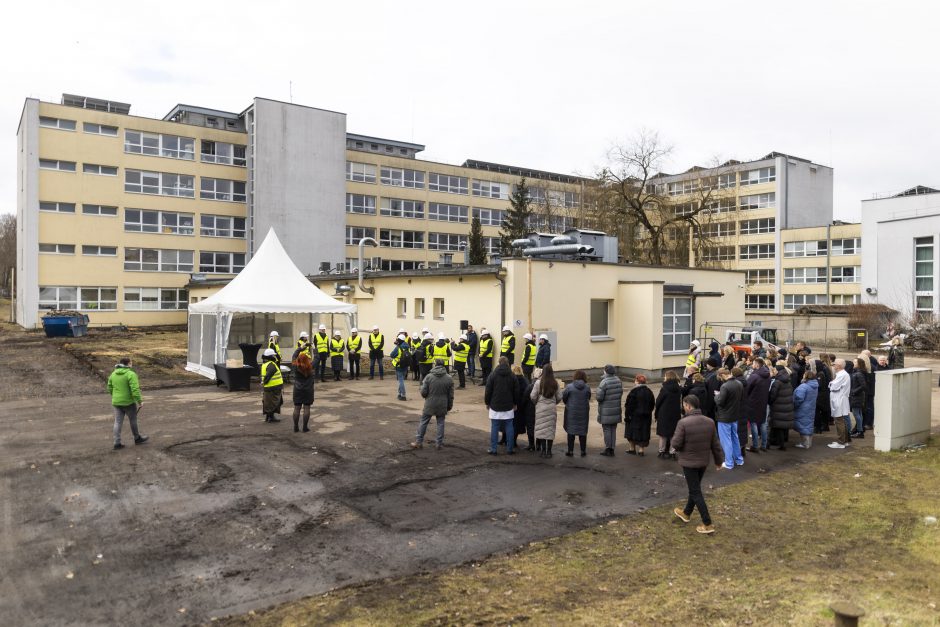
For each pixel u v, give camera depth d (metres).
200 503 8.85
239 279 23.09
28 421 14.33
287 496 9.17
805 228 68.19
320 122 55.09
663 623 5.58
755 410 11.88
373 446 12.16
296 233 53.88
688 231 51.66
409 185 66.44
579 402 11.54
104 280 47.91
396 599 6.09
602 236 26.38
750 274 73.50
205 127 52.56
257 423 14.20
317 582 6.47
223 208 53.16
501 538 7.70
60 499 8.98
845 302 65.38
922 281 45.12
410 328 26.08
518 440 12.89
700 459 7.98
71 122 46.66
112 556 7.08
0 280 96.62
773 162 71.50
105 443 12.26
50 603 5.98
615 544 7.54
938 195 50.66
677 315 24.56
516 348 20.84
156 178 50.16
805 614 5.70
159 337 39.88
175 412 15.47
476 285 22.47
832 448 12.56
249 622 5.64
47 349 31.33
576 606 5.93
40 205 45.41
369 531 7.88
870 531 8.00
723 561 7.05
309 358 13.31
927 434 13.21
